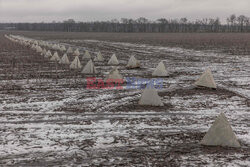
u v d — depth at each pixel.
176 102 11.44
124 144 7.19
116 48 41.38
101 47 43.44
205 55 30.62
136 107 10.66
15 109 10.30
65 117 9.40
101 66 22.44
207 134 7.26
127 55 31.19
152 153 6.65
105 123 8.82
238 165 6.07
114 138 7.59
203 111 10.26
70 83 15.22
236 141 7.13
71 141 7.36
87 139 7.50
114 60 23.75
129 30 150.00
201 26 150.88
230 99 12.02
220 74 18.53
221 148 7.00
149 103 10.91
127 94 12.74
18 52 33.44
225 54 31.42
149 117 9.48
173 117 9.51
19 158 6.35
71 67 20.97
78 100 11.64
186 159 6.33
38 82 15.47
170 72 19.33
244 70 20.20
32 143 7.21
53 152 6.68
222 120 7.21
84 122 8.91
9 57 28.09
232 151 6.82
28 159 6.30
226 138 7.12
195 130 8.29
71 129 8.26
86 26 168.00
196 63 24.12
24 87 14.15
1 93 12.83
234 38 66.88
